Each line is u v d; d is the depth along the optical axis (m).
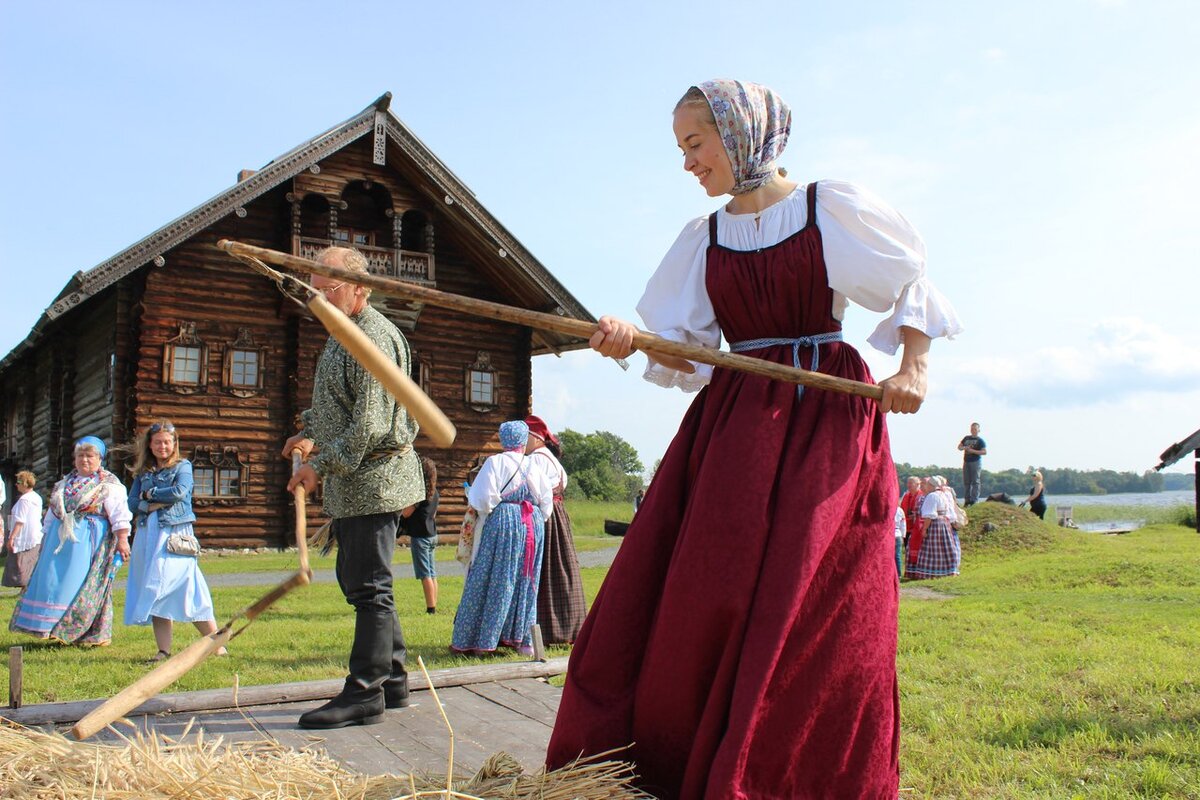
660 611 2.65
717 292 3.01
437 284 22.73
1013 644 7.18
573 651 2.86
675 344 2.72
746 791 2.43
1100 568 12.81
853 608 2.59
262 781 2.48
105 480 8.23
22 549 11.49
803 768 2.50
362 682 4.34
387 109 20.66
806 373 2.69
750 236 2.99
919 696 5.27
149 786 2.43
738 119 2.85
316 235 21.83
